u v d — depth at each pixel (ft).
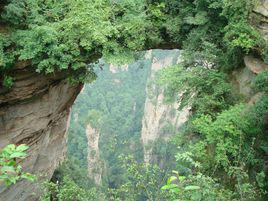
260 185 27.94
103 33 40.06
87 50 40.63
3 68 38.63
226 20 42.14
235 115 32.83
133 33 42.78
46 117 46.68
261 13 37.22
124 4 44.24
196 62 41.86
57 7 41.93
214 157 31.65
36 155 48.01
